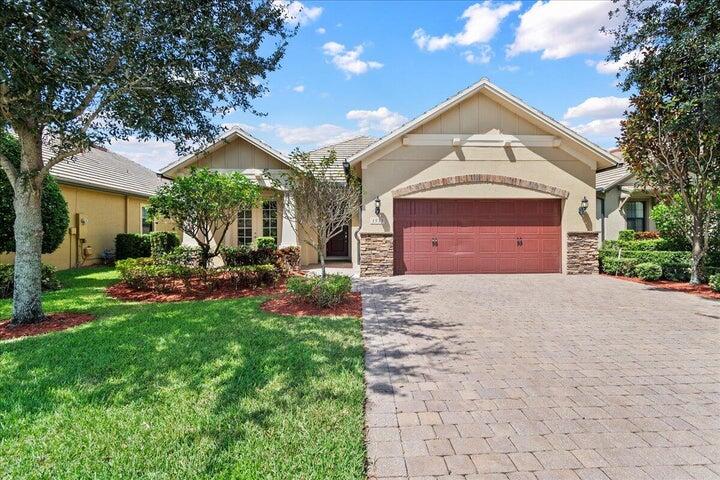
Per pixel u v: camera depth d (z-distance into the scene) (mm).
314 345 5422
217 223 13188
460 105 12562
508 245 12844
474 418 3592
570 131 12266
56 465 2850
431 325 6715
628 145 11039
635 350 5484
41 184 6984
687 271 11266
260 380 4254
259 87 8227
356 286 10570
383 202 12477
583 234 12680
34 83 5324
